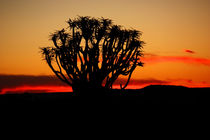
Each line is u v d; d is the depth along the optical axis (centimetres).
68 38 2908
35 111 2678
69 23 2902
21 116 2494
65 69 2959
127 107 2731
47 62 2977
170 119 2355
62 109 2697
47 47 2962
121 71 2994
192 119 2350
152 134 1956
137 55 2966
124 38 2872
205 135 1925
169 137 1888
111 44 2886
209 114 2517
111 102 2898
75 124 2216
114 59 2919
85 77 2948
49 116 2477
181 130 2050
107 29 2867
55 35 2928
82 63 2955
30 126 2178
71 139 1862
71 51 2914
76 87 2986
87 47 2891
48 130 2064
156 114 2511
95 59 2909
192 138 1866
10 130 2062
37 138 1880
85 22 2848
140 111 2605
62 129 2094
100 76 2930
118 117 2406
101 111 2597
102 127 2138
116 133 1984
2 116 2500
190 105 2878
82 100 2919
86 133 1988
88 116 2452
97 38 2861
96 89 2939
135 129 2081
